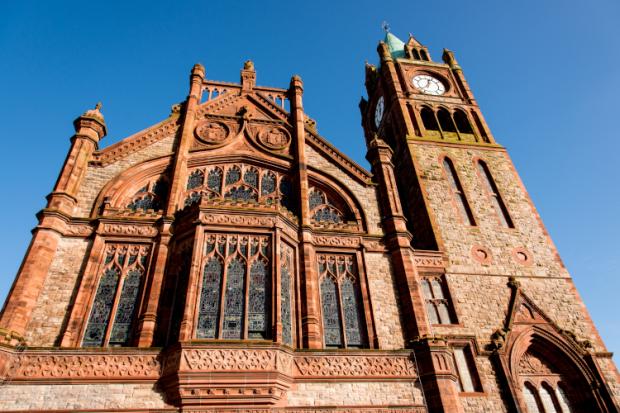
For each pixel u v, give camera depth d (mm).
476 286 28359
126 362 19156
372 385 20891
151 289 22562
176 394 18203
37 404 17672
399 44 57844
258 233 24391
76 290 22578
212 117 34094
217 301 21484
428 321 24297
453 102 44406
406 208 36781
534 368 25781
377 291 25656
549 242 32438
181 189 28578
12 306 20609
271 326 21000
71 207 25766
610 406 24141
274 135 34125
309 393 20047
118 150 29688
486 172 37344
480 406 22969
